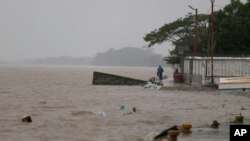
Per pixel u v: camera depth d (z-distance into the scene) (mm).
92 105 54125
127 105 53375
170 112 46000
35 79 129125
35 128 36719
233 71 70375
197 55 79250
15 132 34938
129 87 86312
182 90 70938
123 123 38688
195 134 30734
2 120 41156
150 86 82625
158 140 30094
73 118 42031
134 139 31344
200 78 72688
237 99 58844
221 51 88625
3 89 83188
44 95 69562
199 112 45812
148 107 50844
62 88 86375
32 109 50250
